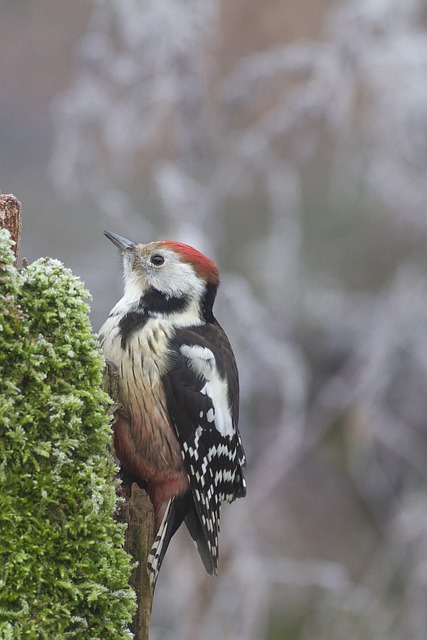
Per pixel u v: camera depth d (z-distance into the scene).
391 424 15.05
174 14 13.04
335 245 16.50
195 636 13.45
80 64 15.16
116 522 5.91
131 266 7.94
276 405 15.00
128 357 7.30
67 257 15.06
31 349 5.39
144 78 13.19
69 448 5.40
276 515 16.20
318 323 15.81
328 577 14.27
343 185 16.09
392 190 14.12
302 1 15.70
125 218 13.96
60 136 13.27
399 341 14.68
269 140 13.84
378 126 13.66
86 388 5.52
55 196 16.31
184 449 7.34
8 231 5.48
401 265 15.59
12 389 5.32
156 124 13.49
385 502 16.36
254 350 13.82
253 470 14.84
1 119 17.45
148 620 6.21
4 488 5.26
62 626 5.25
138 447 7.35
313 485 16.81
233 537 13.86
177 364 7.34
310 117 13.99
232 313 13.59
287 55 13.62
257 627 13.72
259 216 16.16
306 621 15.16
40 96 17.78
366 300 15.81
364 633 13.91
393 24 13.43
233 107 13.87
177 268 7.86
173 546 13.72
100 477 5.48
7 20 18.08
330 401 15.26
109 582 5.45
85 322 5.56
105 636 5.38
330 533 16.39
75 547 5.34
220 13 15.47
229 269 15.91
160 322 7.58
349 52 13.34
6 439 5.28
